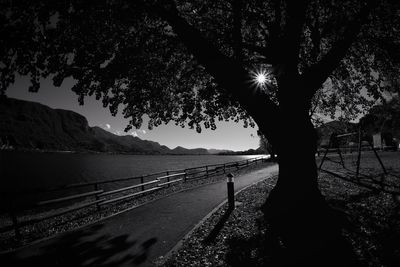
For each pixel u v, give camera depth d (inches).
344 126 810.8
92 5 306.0
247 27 454.0
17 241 288.4
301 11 320.2
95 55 351.9
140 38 375.2
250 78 324.5
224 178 937.5
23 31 287.4
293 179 321.4
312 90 336.2
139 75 412.8
